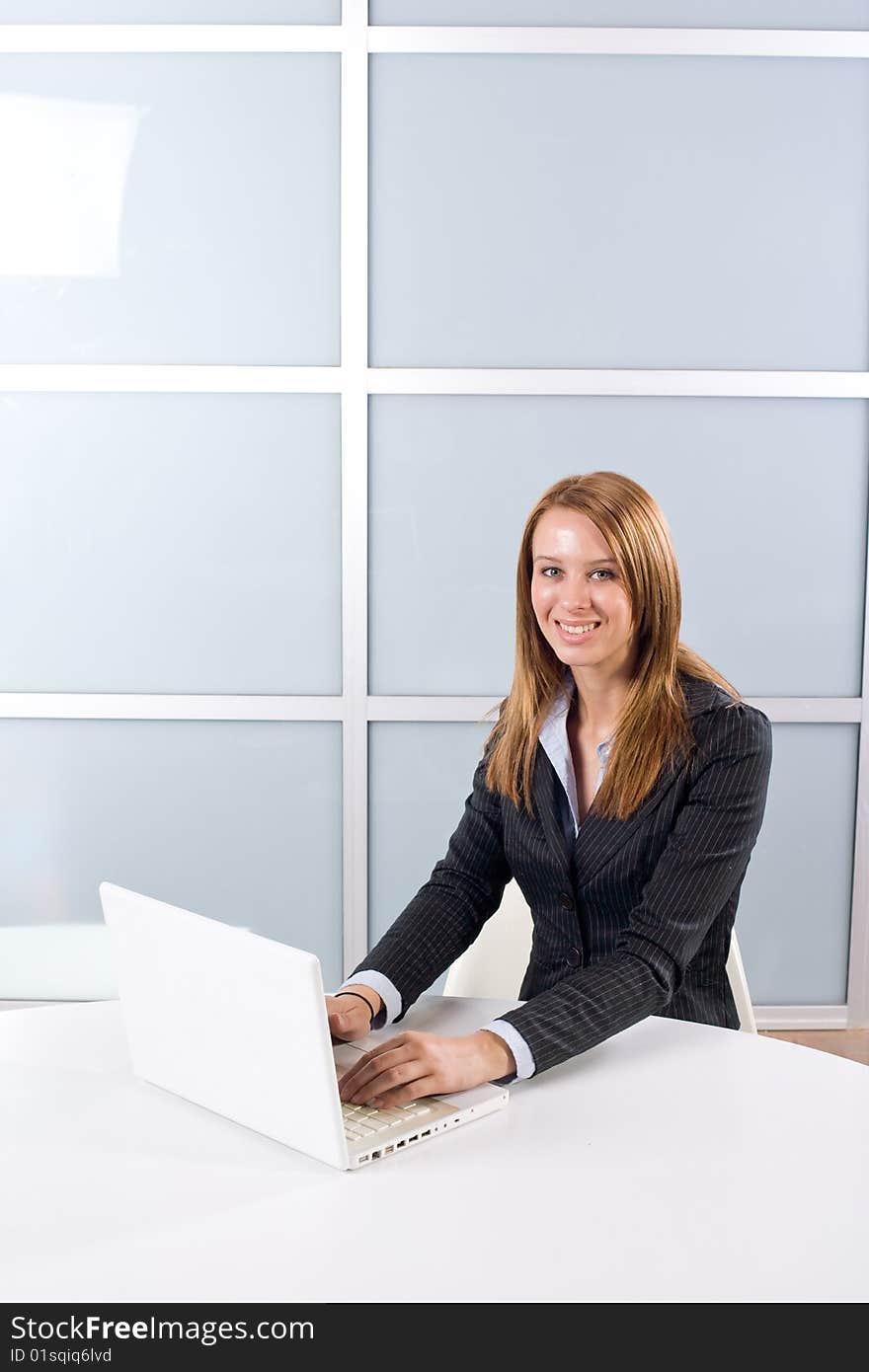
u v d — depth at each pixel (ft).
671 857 4.78
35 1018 4.84
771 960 9.83
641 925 4.69
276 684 9.54
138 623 9.46
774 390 9.21
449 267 9.13
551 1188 3.51
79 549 9.39
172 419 9.26
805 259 9.14
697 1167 3.63
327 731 9.59
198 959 3.79
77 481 9.32
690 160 9.03
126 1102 4.10
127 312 9.20
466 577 9.45
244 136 9.02
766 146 9.02
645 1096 4.10
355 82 8.89
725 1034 4.62
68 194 9.09
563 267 9.13
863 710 9.54
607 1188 3.51
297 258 9.12
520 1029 4.20
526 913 5.86
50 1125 3.93
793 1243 3.24
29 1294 3.02
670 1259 3.17
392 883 9.75
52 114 9.01
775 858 9.72
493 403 9.26
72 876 9.72
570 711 5.32
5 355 9.23
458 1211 3.39
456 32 8.87
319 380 9.18
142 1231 3.30
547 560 4.83
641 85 8.96
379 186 9.05
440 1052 4.04
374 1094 3.95
